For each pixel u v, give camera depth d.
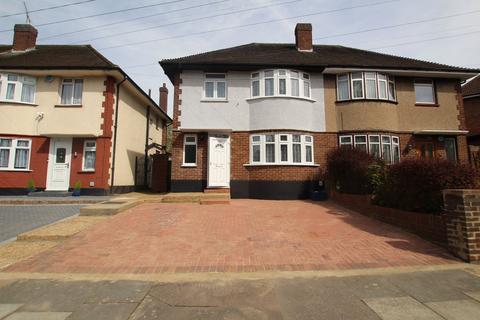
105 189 13.48
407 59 16.47
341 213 9.30
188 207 10.15
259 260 5.11
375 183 8.85
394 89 14.45
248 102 13.73
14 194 13.12
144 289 3.93
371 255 5.37
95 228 7.16
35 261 5.02
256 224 7.73
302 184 12.93
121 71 13.98
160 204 10.76
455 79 14.93
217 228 7.29
